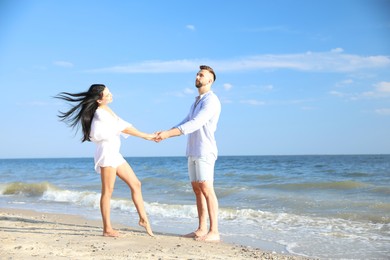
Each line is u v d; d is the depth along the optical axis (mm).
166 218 7742
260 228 6672
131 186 5398
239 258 4379
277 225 6945
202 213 5625
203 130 5359
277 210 8758
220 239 5750
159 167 32656
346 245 5387
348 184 13461
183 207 8758
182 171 24188
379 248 5199
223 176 19703
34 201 11445
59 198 11914
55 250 4406
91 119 5211
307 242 5574
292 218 7562
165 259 4156
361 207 8656
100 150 5234
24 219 7102
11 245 4633
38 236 5258
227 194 11703
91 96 5172
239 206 9492
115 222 7184
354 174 19969
